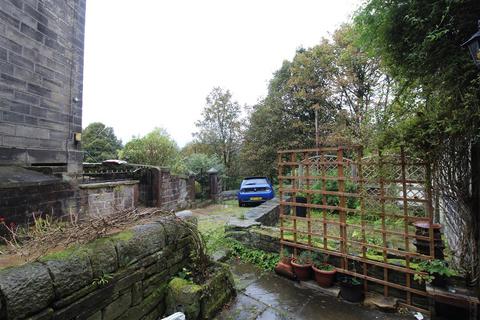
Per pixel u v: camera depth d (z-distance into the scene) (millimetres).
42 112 3670
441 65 1954
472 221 2285
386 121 2646
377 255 3131
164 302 2264
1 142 3094
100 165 7770
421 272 2559
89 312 1502
